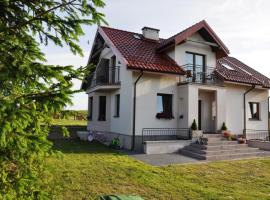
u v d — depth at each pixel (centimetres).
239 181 808
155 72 1332
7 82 339
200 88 1410
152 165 964
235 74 1652
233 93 1620
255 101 1709
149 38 1689
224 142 1305
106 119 1633
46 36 403
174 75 1393
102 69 1627
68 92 317
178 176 827
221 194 673
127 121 1362
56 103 315
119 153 1171
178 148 1272
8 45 352
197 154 1163
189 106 1362
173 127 1420
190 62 1545
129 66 1264
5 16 378
